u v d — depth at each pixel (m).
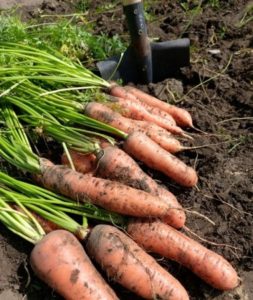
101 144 0.62
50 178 0.57
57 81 0.70
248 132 0.68
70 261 0.48
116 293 0.51
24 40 0.79
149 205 0.53
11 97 0.66
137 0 0.71
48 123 0.62
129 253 0.49
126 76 0.78
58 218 0.52
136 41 0.74
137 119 0.69
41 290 0.50
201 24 0.92
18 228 0.52
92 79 0.72
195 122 0.71
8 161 0.59
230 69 0.80
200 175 0.62
